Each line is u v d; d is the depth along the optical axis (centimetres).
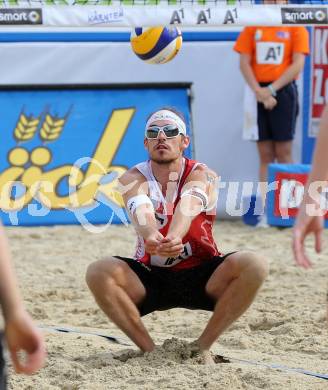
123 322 1211
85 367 1199
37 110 2544
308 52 2519
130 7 1541
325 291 1744
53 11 1534
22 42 2544
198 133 2628
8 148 2511
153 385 1098
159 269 1227
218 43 2612
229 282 1202
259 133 2547
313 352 1312
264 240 2311
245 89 2547
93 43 2575
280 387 1099
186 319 1555
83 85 2567
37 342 602
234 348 1352
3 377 685
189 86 2577
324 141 754
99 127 2553
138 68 2595
